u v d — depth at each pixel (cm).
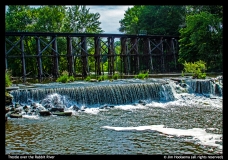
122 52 4594
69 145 1321
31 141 1385
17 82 3253
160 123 1741
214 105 2389
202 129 1577
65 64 5519
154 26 5609
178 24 5450
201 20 4259
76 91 2345
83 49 4081
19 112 2006
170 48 4972
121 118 1898
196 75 3278
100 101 2408
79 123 1755
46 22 5419
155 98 2619
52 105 2184
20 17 5272
